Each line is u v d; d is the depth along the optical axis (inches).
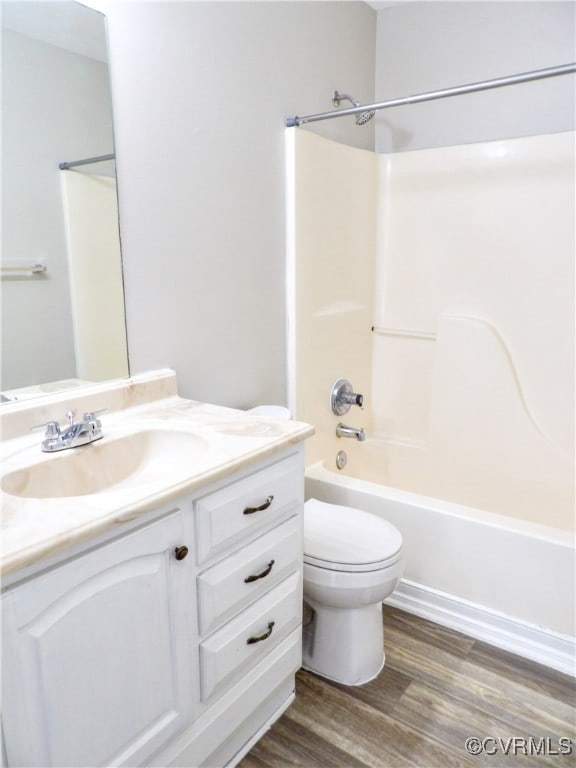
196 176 65.8
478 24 91.8
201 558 45.2
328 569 59.0
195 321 68.6
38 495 45.5
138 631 40.6
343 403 98.0
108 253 57.4
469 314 97.1
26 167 50.3
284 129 79.3
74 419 54.9
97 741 38.8
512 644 68.6
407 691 62.5
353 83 96.1
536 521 92.0
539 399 92.4
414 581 75.9
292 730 57.7
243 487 48.4
